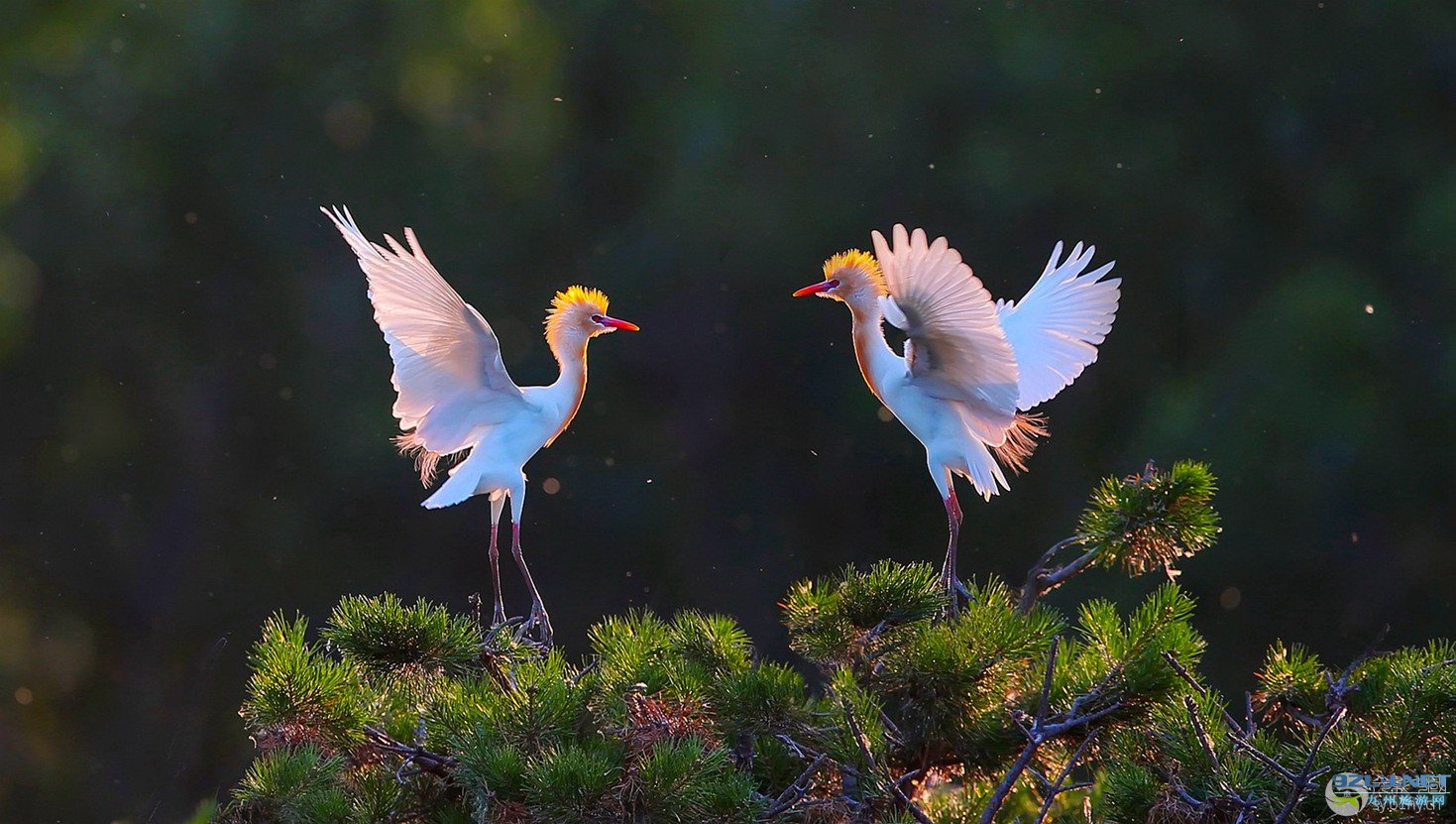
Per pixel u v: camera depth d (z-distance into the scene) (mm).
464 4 17766
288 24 17328
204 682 17562
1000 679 5125
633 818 4469
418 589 17844
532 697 4809
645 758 4605
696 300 17875
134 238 17359
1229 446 15969
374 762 5164
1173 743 4859
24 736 17094
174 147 17250
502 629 5512
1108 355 17312
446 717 4977
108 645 17781
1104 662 5023
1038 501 17516
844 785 4824
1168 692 4891
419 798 5008
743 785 4535
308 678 5113
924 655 5031
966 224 17266
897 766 5262
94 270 17406
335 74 17453
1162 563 5160
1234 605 16141
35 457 17875
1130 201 16891
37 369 17828
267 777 4953
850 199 17266
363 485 17781
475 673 5320
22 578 17766
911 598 5348
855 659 5340
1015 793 5398
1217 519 5133
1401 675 5047
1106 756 5109
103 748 17406
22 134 16609
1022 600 5805
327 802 4816
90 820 16984
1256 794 4703
